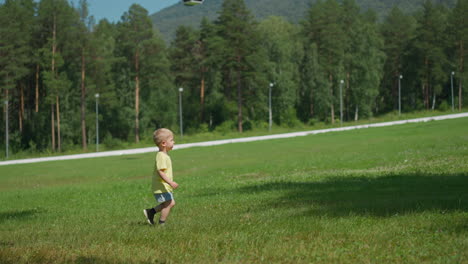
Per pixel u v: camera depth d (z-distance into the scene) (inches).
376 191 465.7
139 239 258.1
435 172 640.4
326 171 869.8
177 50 4052.7
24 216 494.3
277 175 884.0
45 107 3395.7
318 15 4116.6
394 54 4507.9
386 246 214.4
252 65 3614.7
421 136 1701.5
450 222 257.3
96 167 1536.7
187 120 4033.0
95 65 3196.4
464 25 4094.5
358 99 4124.0
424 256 194.5
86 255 219.8
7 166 1872.5
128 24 3474.4
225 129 3855.8
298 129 3196.4
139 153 2124.8
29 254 224.5
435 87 4237.2
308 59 4077.3
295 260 197.8
